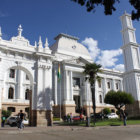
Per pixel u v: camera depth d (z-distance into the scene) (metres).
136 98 47.53
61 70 50.88
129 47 51.44
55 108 46.94
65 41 56.75
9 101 45.53
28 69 30.55
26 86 50.22
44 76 31.64
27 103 47.69
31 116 29.55
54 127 25.19
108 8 9.70
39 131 19.39
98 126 24.84
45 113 30.00
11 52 29.48
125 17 53.78
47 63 32.47
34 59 31.72
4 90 46.19
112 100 37.59
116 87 64.81
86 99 52.84
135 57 51.19
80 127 23.52
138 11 9.36
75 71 52.19
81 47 59.19
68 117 37.25
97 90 58.41
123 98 37.09
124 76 52.19
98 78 36.62
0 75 27.61
